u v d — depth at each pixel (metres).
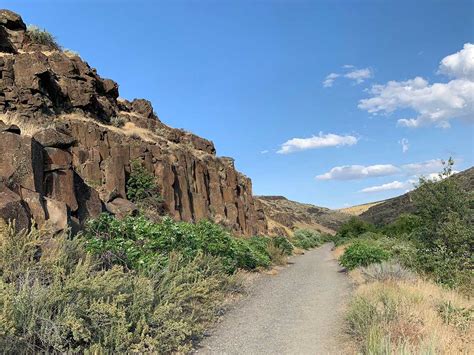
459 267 13.54
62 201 10.48
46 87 21.20
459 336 6.84
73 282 6.09
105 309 6.08
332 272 21.27
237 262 16.30
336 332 8.41
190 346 7.11
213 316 9.40
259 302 11.80
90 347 5.70
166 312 7.21
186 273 9.62
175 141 34.22
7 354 5.09
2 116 17.23
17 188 8.73
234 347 7.42
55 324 5.51
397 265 14.47
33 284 5.96
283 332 8.48
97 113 25.83
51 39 27.81
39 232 6.94
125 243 9.62
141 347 6.34
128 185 21.14
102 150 20.17
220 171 38.19
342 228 59.56
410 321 7.20
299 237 65.12
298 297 12.88
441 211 14.91
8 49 22.88
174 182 25.25
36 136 10.81
